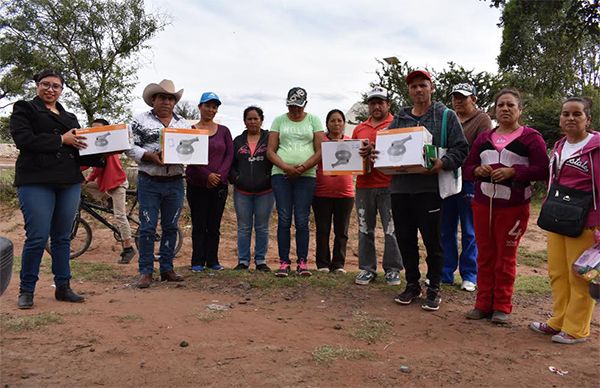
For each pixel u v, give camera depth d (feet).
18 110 14.96
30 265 15.40
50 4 68.69
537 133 14.53
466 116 19.33
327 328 14.14
